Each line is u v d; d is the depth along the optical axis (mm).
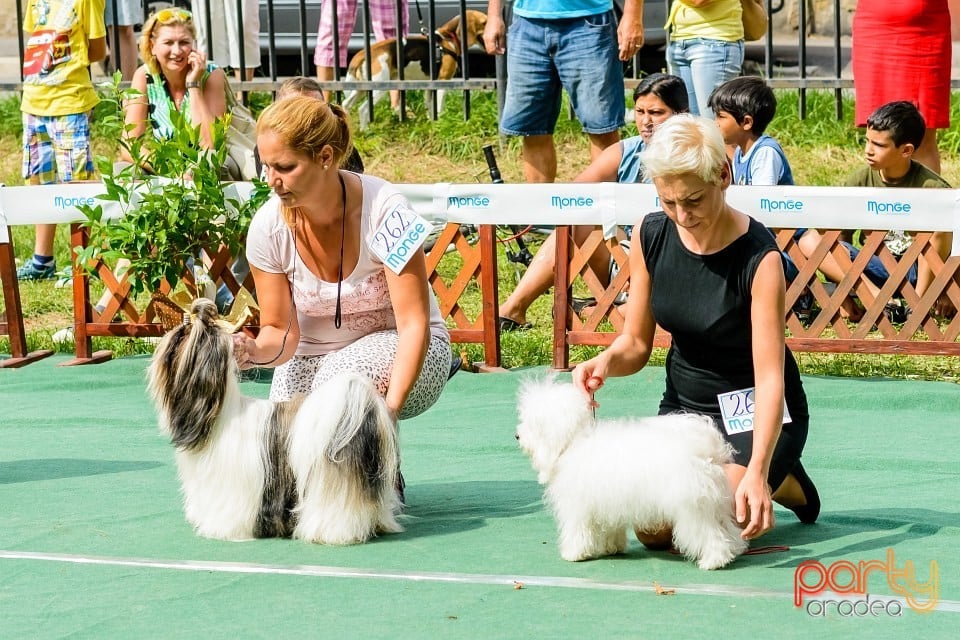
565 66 9539
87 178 10734
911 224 7434
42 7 10578
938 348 7574
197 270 8477
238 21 12570
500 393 7551
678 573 4270
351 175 4926
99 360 8461
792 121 12516
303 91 6867
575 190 7734
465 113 12797
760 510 4047
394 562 4449
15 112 14008
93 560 4516
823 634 3744
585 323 7996
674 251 4434
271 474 4656
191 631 3854
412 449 6324
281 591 4180
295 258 4945
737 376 4488
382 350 4949
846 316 8781
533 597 4082
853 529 4836
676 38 10047
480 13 13656
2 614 4016
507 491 5488
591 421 4285
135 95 8656
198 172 7891
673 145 4074
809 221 7527
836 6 12164
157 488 5574
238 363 4867
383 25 13461
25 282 10633
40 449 6367
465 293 10062
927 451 6105
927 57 9484
